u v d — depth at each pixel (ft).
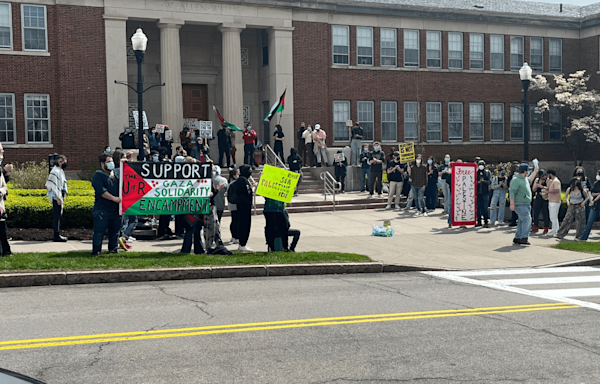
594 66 134.31
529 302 34.24
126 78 100.01
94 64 98.48
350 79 118.42
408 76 123.03
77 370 21.66
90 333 26.21
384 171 96.17
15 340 25.04
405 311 31.22
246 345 24.84
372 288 37.83
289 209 80.33
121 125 99.76
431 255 51.52
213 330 26.94
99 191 43.24
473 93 128.67
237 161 106.42
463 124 128.16
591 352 24.59
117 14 99.04
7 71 95.09
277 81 110.32
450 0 131.75
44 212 58.23
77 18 97.45
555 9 141.69
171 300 33.17
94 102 98.58
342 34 117.91
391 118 122.31
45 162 90.99
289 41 110.93
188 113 114.93
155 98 110.93
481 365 22.77
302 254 46.65
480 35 129.49
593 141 133.69
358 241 57.98
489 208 72.33
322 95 114.21
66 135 97.30
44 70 96.89
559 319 30.17
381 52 121.19
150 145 91.56
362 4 117.39
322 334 26.58
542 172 66.23
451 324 28.73
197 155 92.84
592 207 60.03
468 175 67.51
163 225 55.62
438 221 73.72
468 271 45.70
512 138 133.28
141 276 39.27
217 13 104.99
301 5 111.24
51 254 43.39
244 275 41.68
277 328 27.43
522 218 57.36
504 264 48.49
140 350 24.00
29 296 33.91
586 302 34.42
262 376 21.29
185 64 113.50
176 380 20.79
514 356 23.93
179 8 102.53
